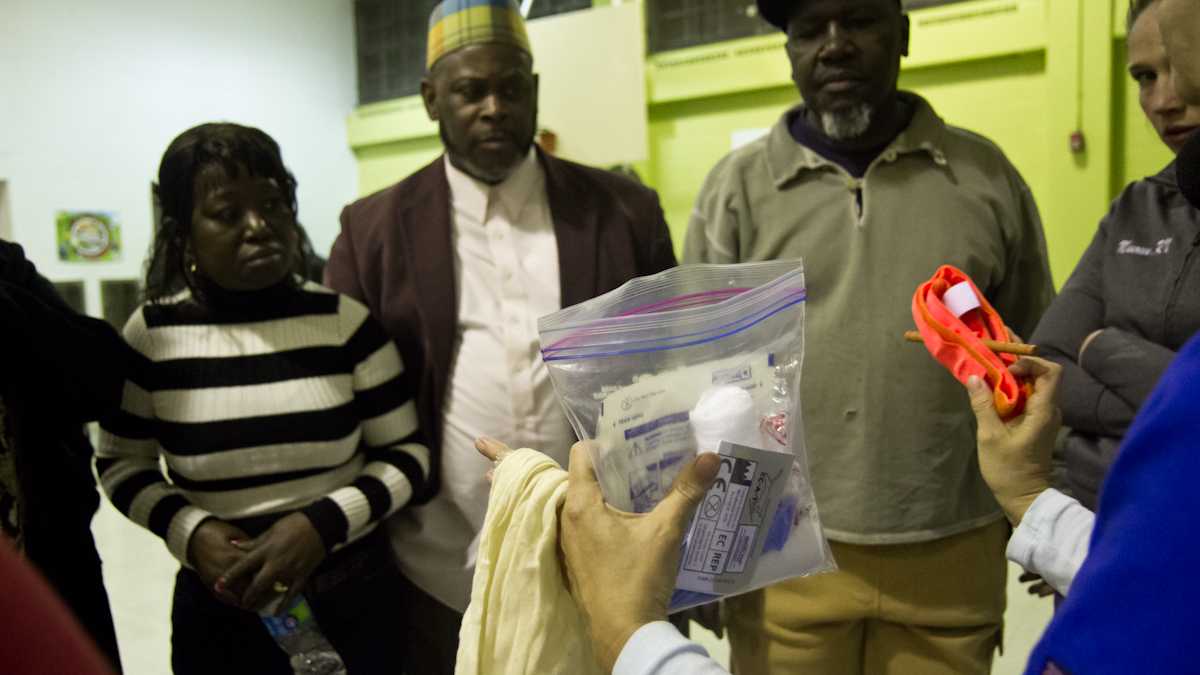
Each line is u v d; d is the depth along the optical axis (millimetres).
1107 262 1195
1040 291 1476
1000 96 3611
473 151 1392
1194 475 382
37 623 350
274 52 5164
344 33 5566
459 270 1434
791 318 724
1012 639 2242
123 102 4445
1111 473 431
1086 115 3357
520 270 1430
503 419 1377
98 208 4348
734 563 688
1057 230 3477
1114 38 3295
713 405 670
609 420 667
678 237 4512
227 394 1195
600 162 2131
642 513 664
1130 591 388
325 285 1499
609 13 2094
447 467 1381
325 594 1241
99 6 4332
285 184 1237
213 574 1138
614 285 1430
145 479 1225
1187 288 1075
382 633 1320
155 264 1265
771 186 1467
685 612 1471
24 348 1010
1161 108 1150
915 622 1393
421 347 1394
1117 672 381
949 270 955
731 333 700
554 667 714
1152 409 419
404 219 1453
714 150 4363
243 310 1232
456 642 1409
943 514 1359
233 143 1172
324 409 1235
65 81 4215
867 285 1375
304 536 1144
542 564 707
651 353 682
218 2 4867
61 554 1091
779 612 1426
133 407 1217
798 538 718
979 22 3553
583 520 645
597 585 623
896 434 1357
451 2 1398
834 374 1383
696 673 557
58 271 4211
